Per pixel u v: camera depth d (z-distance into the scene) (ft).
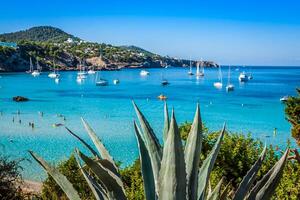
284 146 163.63
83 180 40.78
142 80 650.02
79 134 189.57
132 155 147.54
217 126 222.07
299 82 631.97
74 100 353.51
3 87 475.31
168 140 8.35
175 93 428.97
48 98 365.40
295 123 54.03
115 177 10.66
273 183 10.66
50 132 196.13
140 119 11.45
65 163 44.24
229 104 335.06
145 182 10.42
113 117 252.21
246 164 36.55
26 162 131.34
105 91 444.55
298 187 29.55
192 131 10.10
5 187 39.27
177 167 8.30
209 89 486.79
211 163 10.72
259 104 335.67
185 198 8.45
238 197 10.71
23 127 210.79
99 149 12.14
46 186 42.70
